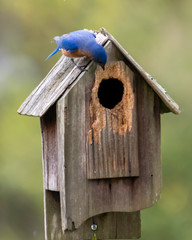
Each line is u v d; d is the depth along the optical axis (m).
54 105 8.72
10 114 17.53
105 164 8.41
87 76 8.29
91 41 8.28
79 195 8.35
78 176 8.31
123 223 9.45
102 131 8.38
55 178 8.91
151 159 8.70
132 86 8.47
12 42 18.61
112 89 9.12
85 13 17.39
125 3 17.09
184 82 16.00
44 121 9.04
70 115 8.21
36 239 17.94
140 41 16.52
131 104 8.47
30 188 16.91
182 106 15.75
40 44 18.23
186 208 15.02
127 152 8.49
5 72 18.52
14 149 17.02
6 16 18.47
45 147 9.05
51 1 17.78
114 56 8.41
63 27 17.73
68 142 8.22
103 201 8.51
